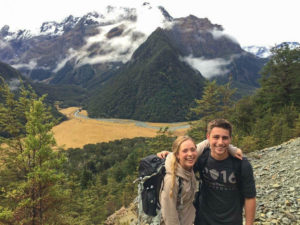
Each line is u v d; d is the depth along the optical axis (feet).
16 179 43.29
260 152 30.96
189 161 6.89
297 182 18.25
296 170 20.70
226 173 7.30
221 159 7.45
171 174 6.82
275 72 98.22
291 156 25.18
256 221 14.33
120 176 191.52
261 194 18.12
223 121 7.22
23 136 44.50
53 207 41.04
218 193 7.48
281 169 22.20
